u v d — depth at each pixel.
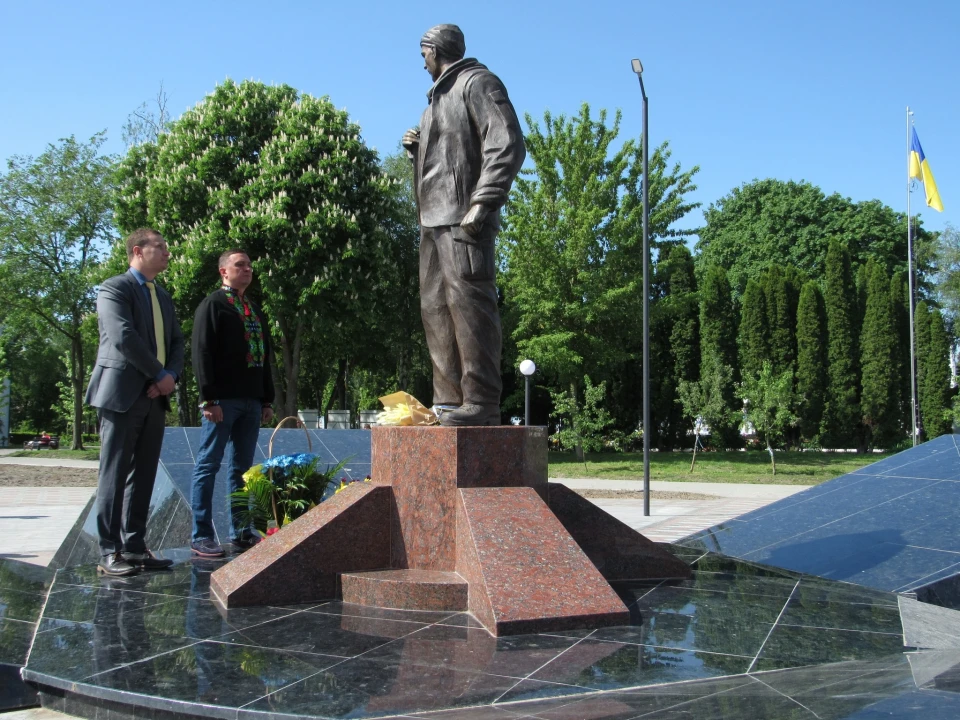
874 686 3.04
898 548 5.75
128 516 5.40
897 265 42.44
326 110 25.56
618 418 32.84
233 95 26.25
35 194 31.80
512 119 4.98
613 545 5.18
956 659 3.48
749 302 31.88
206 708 2.95
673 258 30.42
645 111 14.55
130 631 3.90
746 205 49.00
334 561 4.50
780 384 23.05
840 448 32.97
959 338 36.06
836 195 45.44
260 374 6.03
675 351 32.16
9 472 20.98
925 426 32.06
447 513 4.52
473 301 4.97
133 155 27.17
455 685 3.12
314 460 6.08
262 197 24.25
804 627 4.02
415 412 4.98
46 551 9.02
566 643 3.68
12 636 3.93
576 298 27.23
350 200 25.38
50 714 3.35
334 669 3.32
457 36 5.23
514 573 4.05
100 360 5.16
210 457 5.83
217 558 5.73
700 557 6.05
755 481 20.19
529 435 4.77
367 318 25.38
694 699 2.94
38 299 32.28
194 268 23.52
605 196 27.39
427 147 5.14
